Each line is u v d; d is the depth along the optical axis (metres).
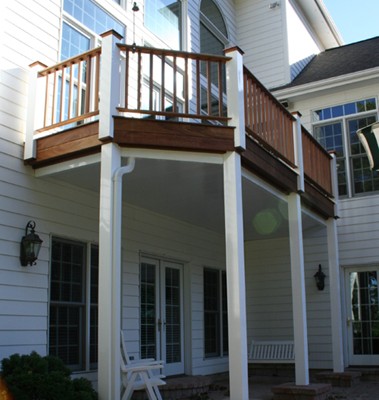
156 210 8.17
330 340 9.82
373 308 9.88
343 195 10.41
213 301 9.81
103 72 5.47
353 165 10.46
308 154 8.23
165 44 9.23
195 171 6.15
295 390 6.42
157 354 8.06
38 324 5.93
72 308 6.52
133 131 5.40
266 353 9.62
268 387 8.08
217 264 9.98
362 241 10.04
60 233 6.38
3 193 5.75
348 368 9.48
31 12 6.46
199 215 8.56
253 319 10.55
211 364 9.38
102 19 7.73
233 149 5.61
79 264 6.72
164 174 6.25
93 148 5.54
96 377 6.58
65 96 6.86
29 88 6.18
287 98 11.12
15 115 6.04
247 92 6.23
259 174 6.46
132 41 8.28
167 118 8.92
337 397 6.87
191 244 9.20
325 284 10.04
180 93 9.58
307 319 10.06
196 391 6.88
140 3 8.63
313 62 13.06
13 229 5.81
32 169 6.12
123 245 7.54
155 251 8.20
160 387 6.48
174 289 8.84
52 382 4.61
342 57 12.50
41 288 6.03
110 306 4.96
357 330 9.92
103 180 5.29
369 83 10.52
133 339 7.44
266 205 7.69
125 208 7.67
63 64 5.99
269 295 10.49
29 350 5.77
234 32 12.47
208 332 9.55
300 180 7.41
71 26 7.12
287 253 10.47
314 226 9.45
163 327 8.32
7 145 5.88
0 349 5.46
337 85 10.65
